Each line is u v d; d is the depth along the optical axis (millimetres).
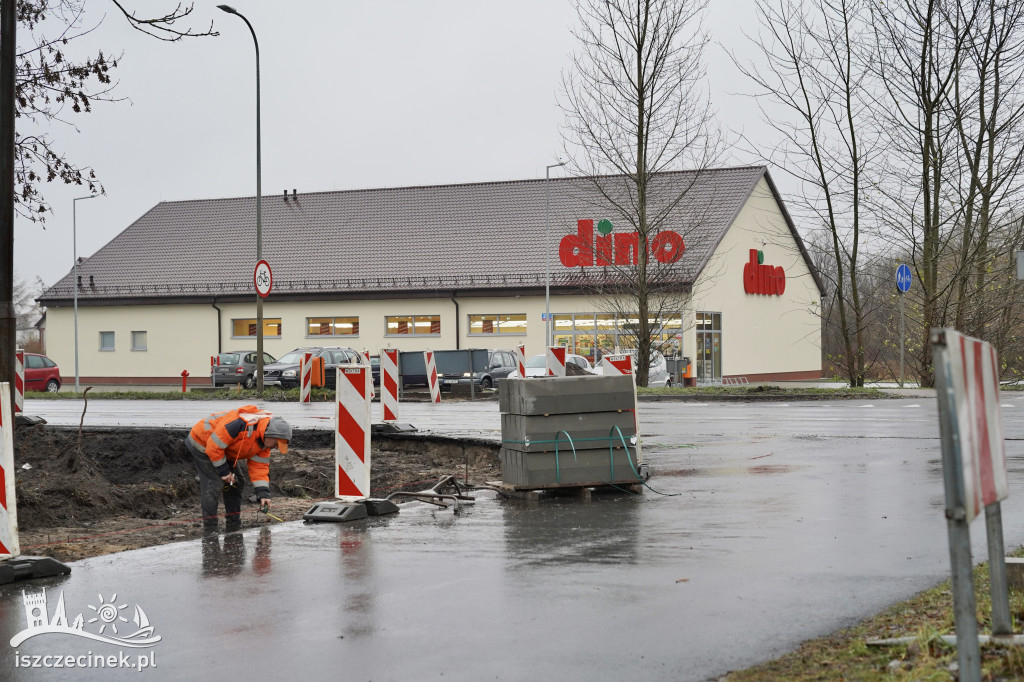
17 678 5023
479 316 47812
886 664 4809
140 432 15242
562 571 7055
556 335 46344
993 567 4742
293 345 50094
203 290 51406
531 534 8523
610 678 4793
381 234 52219
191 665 5137
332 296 49312
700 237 43562
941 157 29656
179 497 12289
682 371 40406
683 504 9992
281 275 51094
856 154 31297
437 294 47781
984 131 29188
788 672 4781
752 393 29828
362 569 7227
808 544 7883
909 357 37469
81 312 53188
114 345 52812
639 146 32719
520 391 10500
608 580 6746
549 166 43469
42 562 7074
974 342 4148
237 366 43062
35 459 13367
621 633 5508
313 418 21688
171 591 6641
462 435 16562
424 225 51969
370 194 54906
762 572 6910
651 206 47062
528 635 5504
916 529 8477
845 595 6234
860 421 20359
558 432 10523
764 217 50531
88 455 13312
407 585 6715
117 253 55000
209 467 9797
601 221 45656
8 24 12047
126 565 7445
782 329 52469
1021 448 14617
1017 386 35500
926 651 4844
